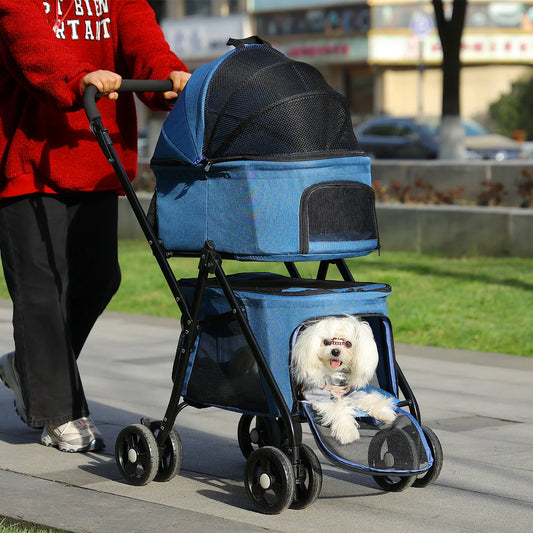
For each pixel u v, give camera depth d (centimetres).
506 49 8075
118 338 1702
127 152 1009
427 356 1545
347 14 7900
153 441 866
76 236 1009
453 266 2316
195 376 852
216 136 829
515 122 7750
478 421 1144
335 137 836
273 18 8350
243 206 816
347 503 838
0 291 2286
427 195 2930
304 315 796
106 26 984
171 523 776
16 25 868
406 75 8150
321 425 781
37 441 1040
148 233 855
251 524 777
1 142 959
